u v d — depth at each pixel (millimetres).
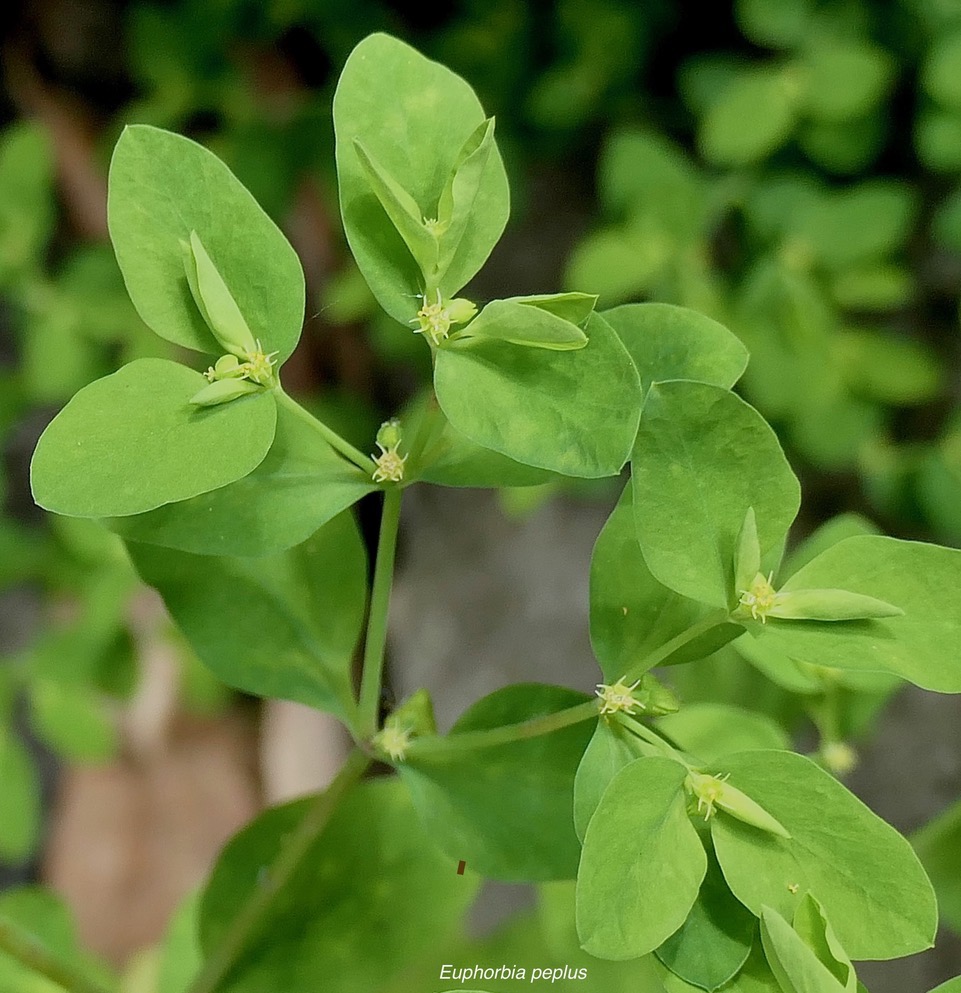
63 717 262
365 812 150
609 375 125
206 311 127
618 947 122
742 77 254
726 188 259
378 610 137
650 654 130
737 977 127
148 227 128
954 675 125
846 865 125
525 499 260
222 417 127
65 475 124
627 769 124
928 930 123
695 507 126
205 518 133
